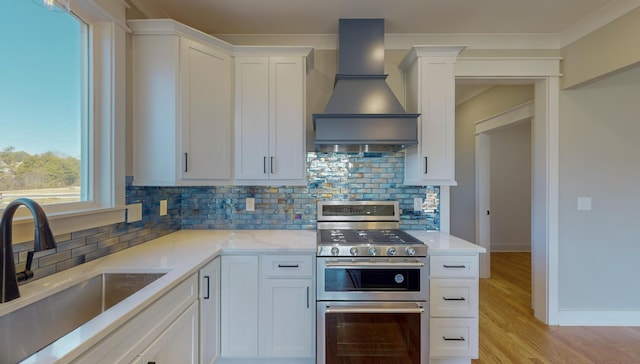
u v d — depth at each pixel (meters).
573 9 2.28
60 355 0.78
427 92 2.33
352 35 2.40
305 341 2.00
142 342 1.13
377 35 2.40
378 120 2.16
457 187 4.73
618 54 2.24
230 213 2.64
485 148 4.16
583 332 2.62
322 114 2.14
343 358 1.88
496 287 3.77
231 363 2.06
